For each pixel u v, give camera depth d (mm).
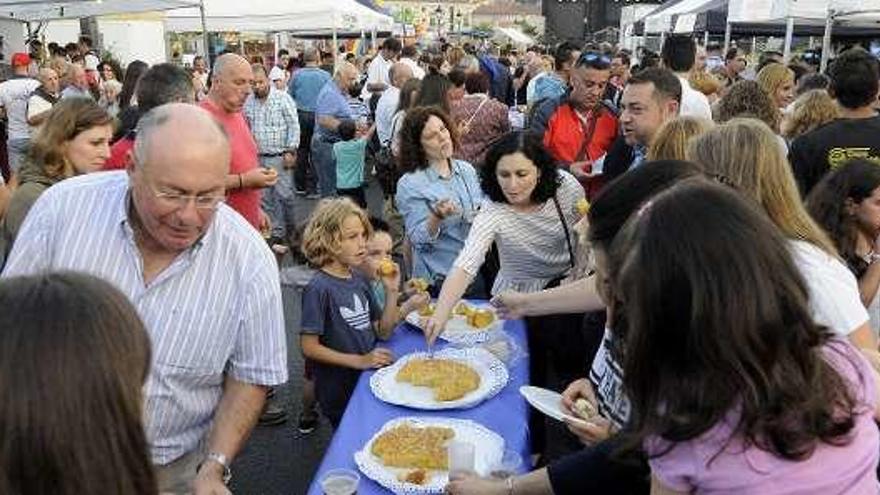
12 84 7465
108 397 862
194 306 1782
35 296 879
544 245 3031
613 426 1813
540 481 1651
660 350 1067
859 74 3623
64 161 3053
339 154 7598
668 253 1054
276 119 6766
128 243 1733
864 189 2574
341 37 22141
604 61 4504
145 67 6129
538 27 55656
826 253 1700
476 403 2314
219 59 3869
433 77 5500
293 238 4461
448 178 3666
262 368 1896
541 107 5074
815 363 1058
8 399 821
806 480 1032
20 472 828
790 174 1818
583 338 2855
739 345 1006
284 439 3713
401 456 1954
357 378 2891
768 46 18328
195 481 1819
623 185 1533
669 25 13391
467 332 2943
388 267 3035
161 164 1542
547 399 2156
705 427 1026
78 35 15445
